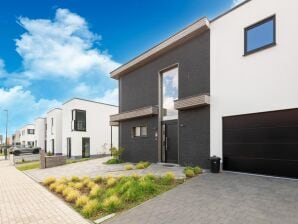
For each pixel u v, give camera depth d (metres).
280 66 7.92
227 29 9.87
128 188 6.35
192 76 11.44
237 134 9.15
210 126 10.26
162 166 11.82
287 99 7.67
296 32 7.58
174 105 11.66
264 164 8.18
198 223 4.21
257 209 4.68
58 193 7.51
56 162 15.65
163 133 13.40
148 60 14.57
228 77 9.65
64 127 27.72
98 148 27.70
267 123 8.20
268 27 8.42
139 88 15.43
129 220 4.61
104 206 5.35
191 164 11.05
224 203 5.17
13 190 8.28
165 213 4.83
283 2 7.99
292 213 4.38
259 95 8.48
